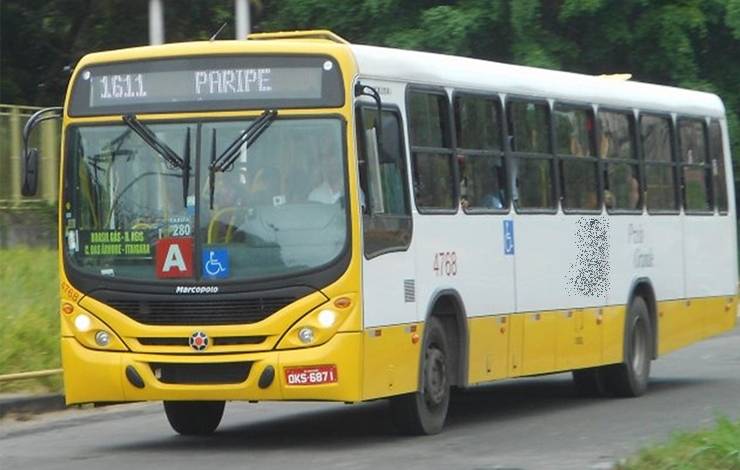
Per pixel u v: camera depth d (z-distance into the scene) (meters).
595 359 23.84
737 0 41.19
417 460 16.80
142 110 18.08
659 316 26.19
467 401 24.73
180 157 17.84
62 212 18.23
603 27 41.81
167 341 17.67
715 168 28.92
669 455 15.16
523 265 21.72
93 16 50.75
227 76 17.86
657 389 26.38
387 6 41.75
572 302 23.12
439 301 19.69
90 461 17.42
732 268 29.30
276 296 17.41
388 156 18.17
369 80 18.12
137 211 17.91
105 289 17.89
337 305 17.33
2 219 35.78
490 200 21.02
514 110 21.95
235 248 17.56
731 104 43.75
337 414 22.77
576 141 23.78
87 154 18.23
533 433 19.61
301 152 17.61
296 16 43.59
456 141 20.20
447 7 40.66
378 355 17.83
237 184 17.67
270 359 17.31
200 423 20.09
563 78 23.77
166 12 49.06
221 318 17.50
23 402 22.64
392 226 18.28
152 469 16.50
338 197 17.47
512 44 41.00
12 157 36.31
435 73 19.83
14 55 51.38
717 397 24.67
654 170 26.44
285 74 17.75
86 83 18.34
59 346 24.52
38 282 28.50
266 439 19.38
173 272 17.67
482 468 16.05
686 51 41.81
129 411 23.55
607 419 21.38
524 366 21.69
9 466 17.06
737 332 39.53
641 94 26.22
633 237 25.33
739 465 14.55
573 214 23.34
